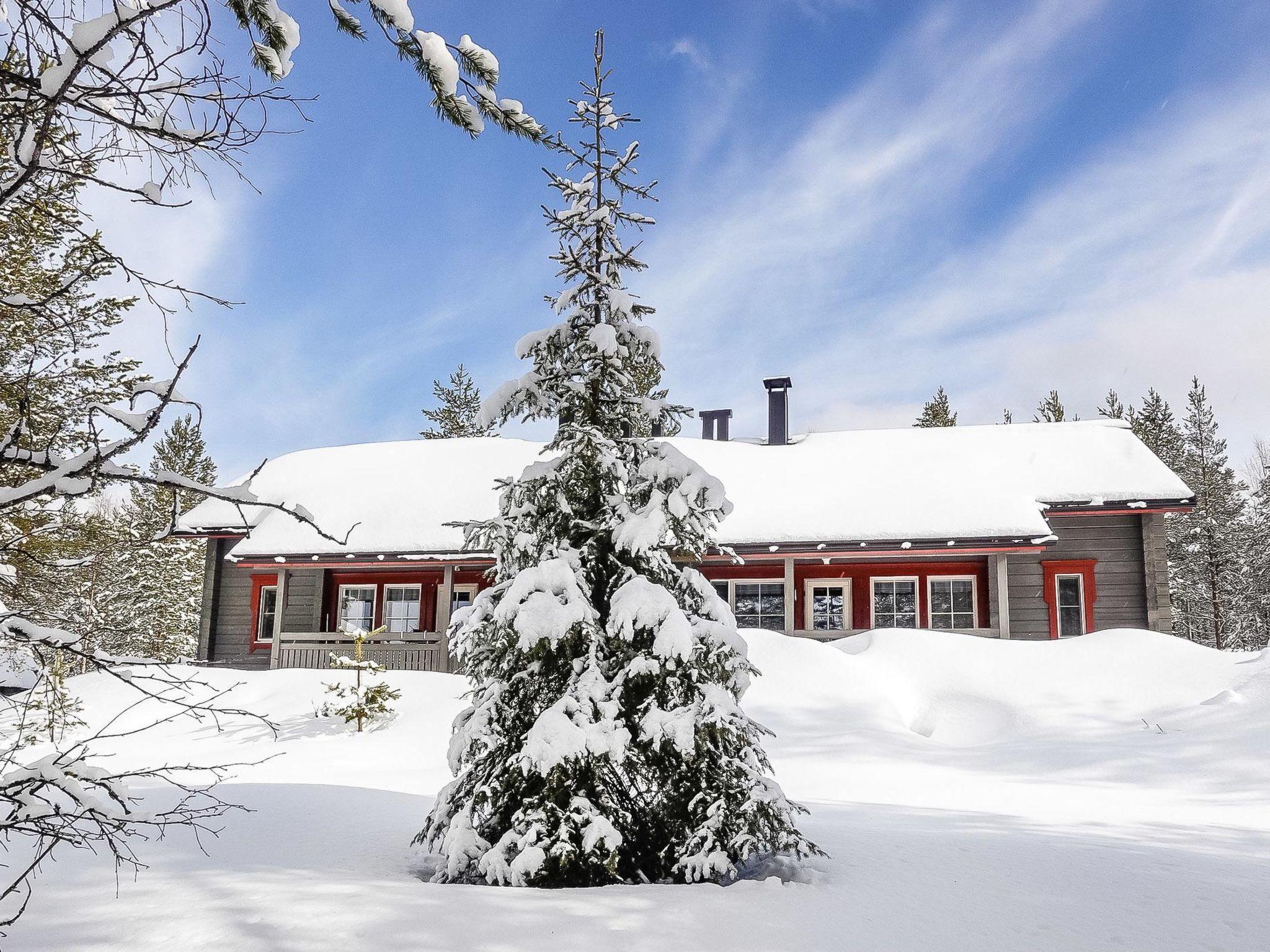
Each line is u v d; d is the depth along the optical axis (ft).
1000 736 46.85
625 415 22.76
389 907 14.58
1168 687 48.73
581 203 22.66
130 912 14.24
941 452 73.67
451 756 20.24
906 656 54.70
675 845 19.33
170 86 10.23
